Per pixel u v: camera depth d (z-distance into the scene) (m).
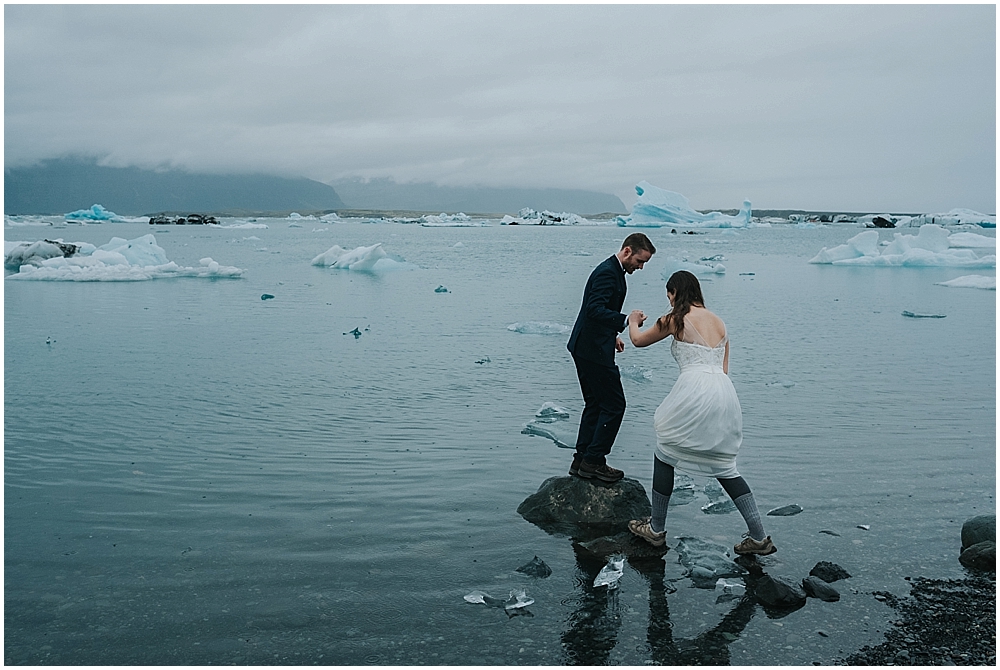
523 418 7.05
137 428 6.62
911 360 10.12
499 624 3.36
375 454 5.90
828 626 3.35
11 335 12.02
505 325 13.62
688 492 5.12
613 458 5.88
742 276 25.80
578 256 38.81
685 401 4.08
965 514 4.64
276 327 13.16
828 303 17.55
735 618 3.42
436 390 8.26
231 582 3.76
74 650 3.16
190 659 3.09
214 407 7.41
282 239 62.78
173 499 4.91
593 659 3.08
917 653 3.12
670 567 3.98
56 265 23.47
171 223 109.38
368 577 3.82
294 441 6.25
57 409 7.29
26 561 4.00
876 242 32.59
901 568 3.92
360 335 12.31
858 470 5.47
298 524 4.50
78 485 5.18
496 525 4.52
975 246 43.84
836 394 8.03
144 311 15.15
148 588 3.70
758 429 6.61
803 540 4.28
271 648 3.16
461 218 135.62
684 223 90.12
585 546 4.23
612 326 4.59
